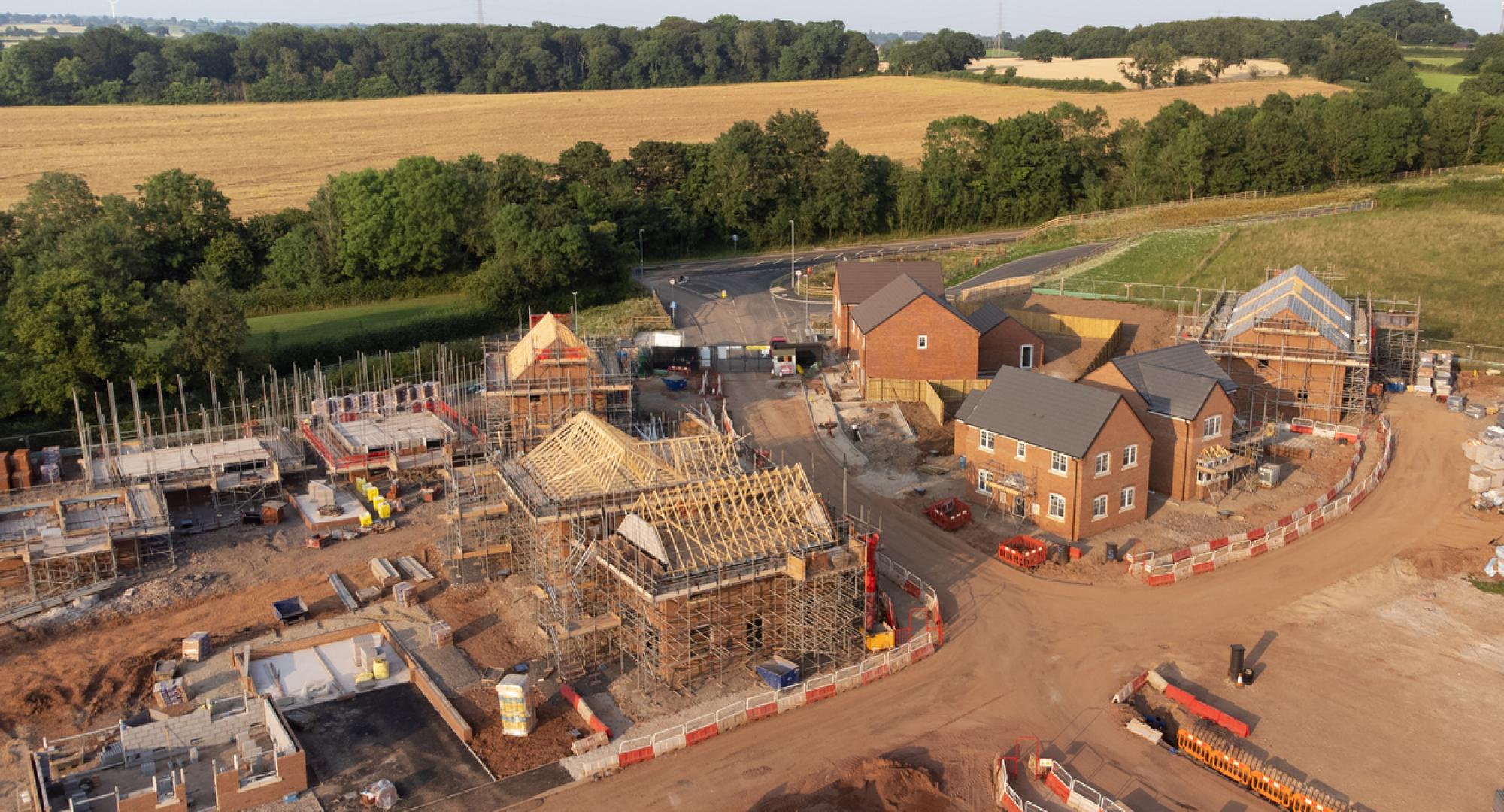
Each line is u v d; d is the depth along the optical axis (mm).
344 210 122125
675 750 41688
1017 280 117062
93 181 147750
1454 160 157625
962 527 62000
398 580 54781
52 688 45281
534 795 39125
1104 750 41844
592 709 44188
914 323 84188
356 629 50125
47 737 42688
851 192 153125
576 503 49125
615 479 50562
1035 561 57031
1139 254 122250
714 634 45656
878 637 48281
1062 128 167625
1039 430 61062
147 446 72125
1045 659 48312
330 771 40469
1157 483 66125
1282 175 150375
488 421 69562
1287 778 38812
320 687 45125
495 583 54812
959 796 39125
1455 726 43125
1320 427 74875
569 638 46562
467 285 117625
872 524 62656
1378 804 38875
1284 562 57250
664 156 155250
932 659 48438
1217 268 114062
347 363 94250
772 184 152750
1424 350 90188
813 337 103500
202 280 87250
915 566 57375
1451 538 59344
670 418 81812
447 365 90812
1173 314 102562
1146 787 39719
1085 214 154000
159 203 122062
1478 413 77312
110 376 78250
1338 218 126812
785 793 39156
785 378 91375
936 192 155625
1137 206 155000
